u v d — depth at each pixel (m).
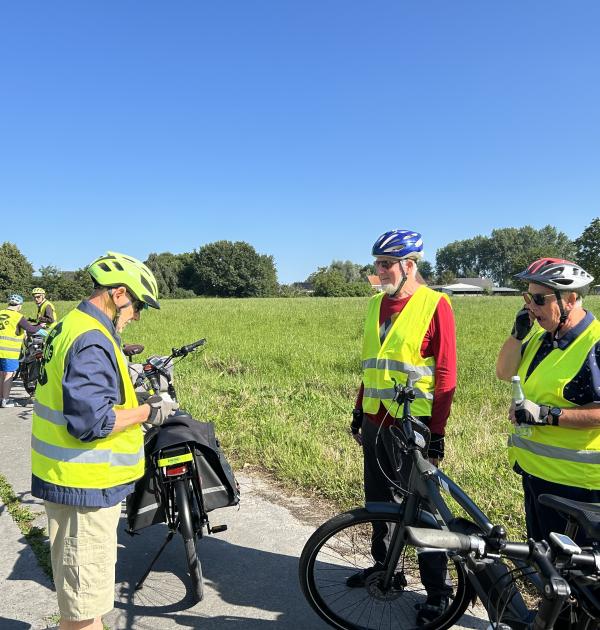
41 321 10.21
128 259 2.62
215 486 3.38
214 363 11.52
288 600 3.36
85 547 2.41
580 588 2.18
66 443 2.36
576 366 2.55
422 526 2.73
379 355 3.20
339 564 3.25
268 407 7.36
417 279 3.25
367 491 3.41
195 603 3.32
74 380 2.28
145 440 3.32
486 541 1.89
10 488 5.01
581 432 2.57
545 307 2.60
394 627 3.06
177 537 4.17
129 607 3.29
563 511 2.21
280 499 4.77
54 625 3.11
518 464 2.86
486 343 14.46
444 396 3.04
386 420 3.17
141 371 3.78
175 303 39.47
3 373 8.44
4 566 3.72
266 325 20.47
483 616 3.20
